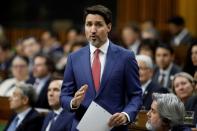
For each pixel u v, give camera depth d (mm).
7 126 9359
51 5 23391
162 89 9109
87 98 6285
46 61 11641
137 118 7598
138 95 6258
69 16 23000
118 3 20422
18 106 9195
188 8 18453
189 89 8586
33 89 9352
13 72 12391
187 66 10211
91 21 6230
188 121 7664
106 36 6332
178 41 14930
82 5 22641
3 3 24453
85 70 6344
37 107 10656
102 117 6129
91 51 6418
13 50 19375
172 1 19297
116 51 6367
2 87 12148
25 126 8992
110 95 6242
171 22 15133
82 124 6125
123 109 6285
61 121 8281
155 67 11109
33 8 23703
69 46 15602
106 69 6281
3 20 24172
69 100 6285
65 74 6496
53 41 18109
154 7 19656
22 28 23453
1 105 10305
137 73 6344
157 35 15297
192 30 18328
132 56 6344
